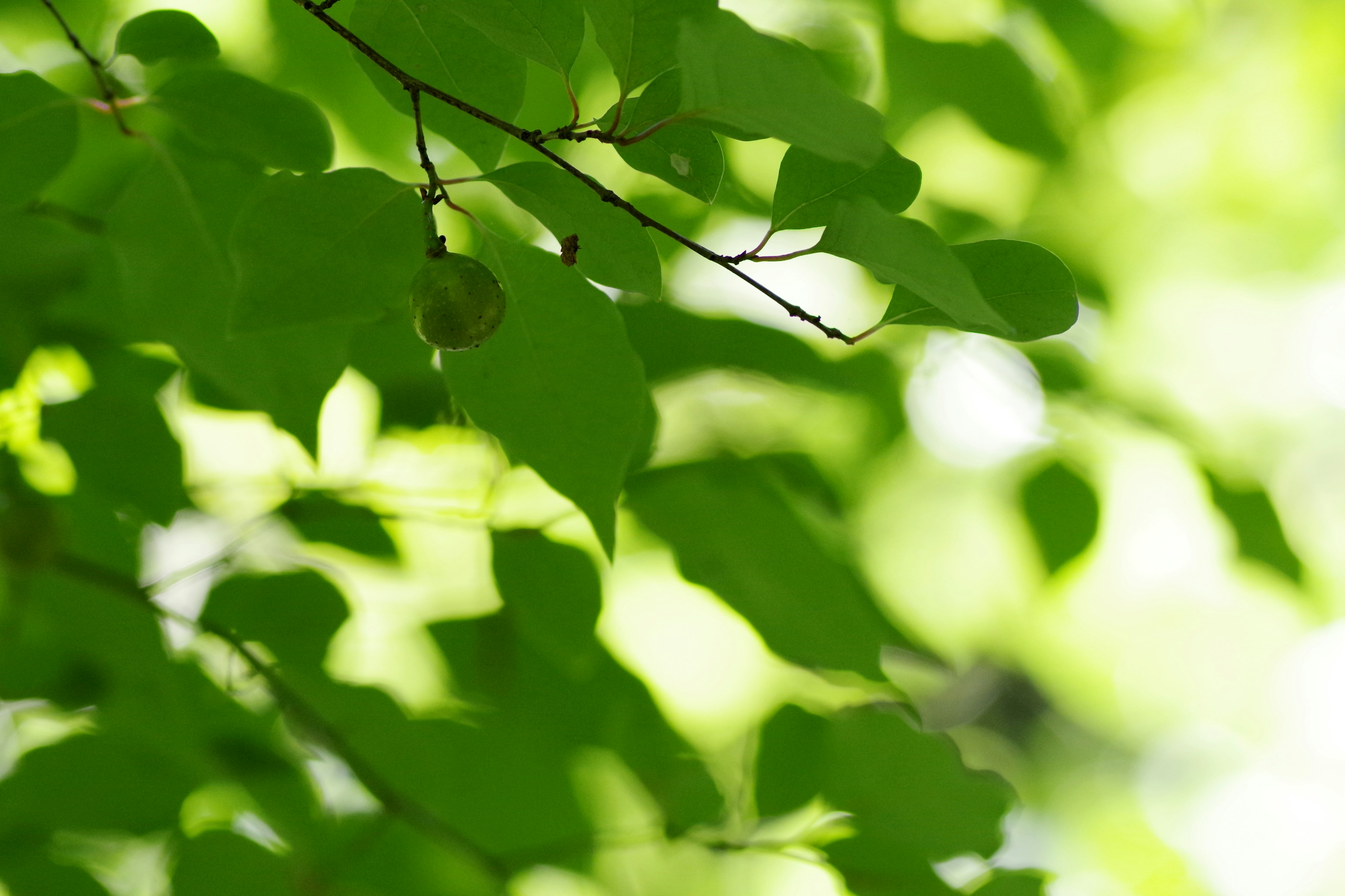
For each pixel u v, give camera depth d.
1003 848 1.16
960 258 1.03
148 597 1.15
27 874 1.15
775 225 1.03
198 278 1.10
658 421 1.15
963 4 1.62
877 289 1.48
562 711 1.19
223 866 1.15
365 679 1.38
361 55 1.04
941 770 1.16
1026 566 1.59
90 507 1.17
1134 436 1.47
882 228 1.00
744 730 1.48
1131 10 2.04
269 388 1.10
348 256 1.03
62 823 1.15
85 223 1.15
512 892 1.18
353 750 1.17
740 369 1.16
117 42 1.08
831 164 1.03
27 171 1.08
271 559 1.20
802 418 1.50
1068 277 1.03
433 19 1.04
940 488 1.96
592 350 1.04
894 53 1.49
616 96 1.35
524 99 1.05
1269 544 1.43
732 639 1.62
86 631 1.14
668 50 1.01
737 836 1.18
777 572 1.15
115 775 1.15
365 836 1.17
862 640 1.15
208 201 1.10
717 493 1.16
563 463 1.05
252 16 1.34
